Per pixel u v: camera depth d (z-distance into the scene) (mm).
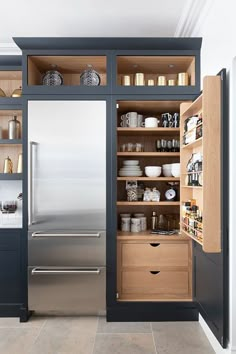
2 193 2982
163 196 2934
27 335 2260
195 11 2305
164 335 2264
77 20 2498
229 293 1843
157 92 2520
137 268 2539
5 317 2545
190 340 2195
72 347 2094
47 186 2500
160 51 2510
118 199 2920
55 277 2502
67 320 2512
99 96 2516
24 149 2510
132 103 2611
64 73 2908
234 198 1819
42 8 2316
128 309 2482
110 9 2336
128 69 2789
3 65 2727
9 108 2635
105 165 2502
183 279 2537
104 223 2494
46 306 2506
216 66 2059
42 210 2496
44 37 2518
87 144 2506
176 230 2732
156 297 2529
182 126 2475
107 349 2070
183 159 2473
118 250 2539
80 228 2494
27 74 2523
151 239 2535
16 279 2541
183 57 2545
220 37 1964
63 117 2510
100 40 2471
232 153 1810
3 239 2535
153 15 2424
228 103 1829
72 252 2496
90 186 2498
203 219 1848
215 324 1989
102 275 2494
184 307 2496
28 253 2500
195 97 2514
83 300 2496
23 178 2506
